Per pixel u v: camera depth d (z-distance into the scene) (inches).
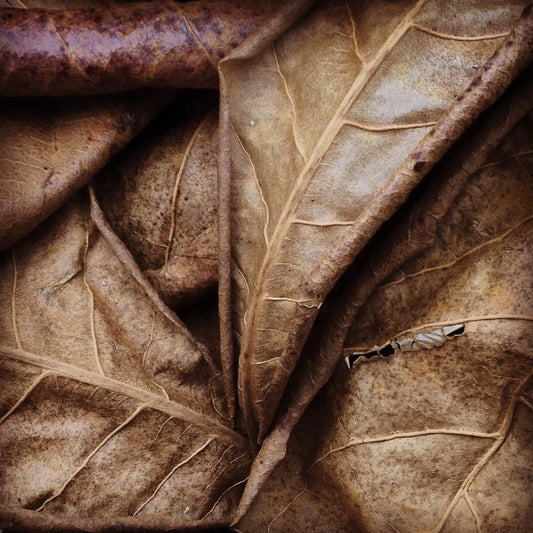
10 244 8.3
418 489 8.1
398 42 7.3
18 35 7.9
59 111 8.5
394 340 8.1
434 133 7.1
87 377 8.4
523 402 7.7
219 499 8.9
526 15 6.9
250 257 7.9
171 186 8.8
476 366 7.7
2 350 8.3
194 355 8.5
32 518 8.2
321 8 7.6
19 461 8.4
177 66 8.0
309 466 8.8
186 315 9.0
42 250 8.5
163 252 8.8
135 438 8.5
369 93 7.4
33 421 8.4
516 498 7.8
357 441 8.2
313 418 8.9
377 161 7.4
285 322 7.9
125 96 8.5
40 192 8.2
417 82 7.3
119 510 8.5
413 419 8.0
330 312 8.3
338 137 7.5
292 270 7.8
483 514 7.9
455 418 7.9
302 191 7.6
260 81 7.6
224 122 7.5
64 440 8.4
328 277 7.5
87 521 8.4
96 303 8.5
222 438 8.7
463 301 7.7
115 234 8.5
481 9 7.3
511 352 7.6
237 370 8.4
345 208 7.5
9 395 8.3
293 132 7.6
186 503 8.7
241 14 7.9
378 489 8.2
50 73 8.0
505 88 7.0
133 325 8.5
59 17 8.0
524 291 7.5
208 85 8.2
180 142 8.8
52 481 8.4
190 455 8.7
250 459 8.9
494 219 7.7
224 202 7.7
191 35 7.9
